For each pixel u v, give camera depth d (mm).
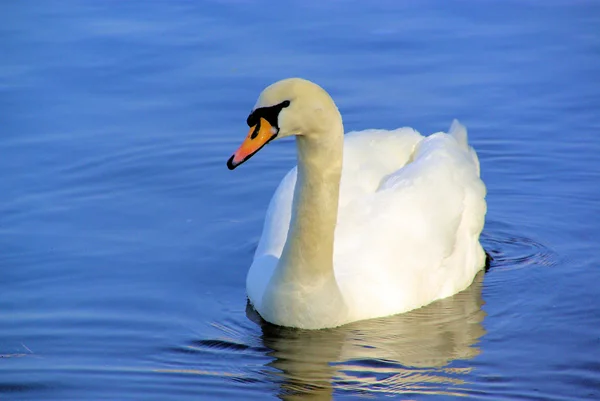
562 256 15727
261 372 12477
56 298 14211
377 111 19469
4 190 17172
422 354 12930
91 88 20422
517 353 12922
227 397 11914
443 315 14094
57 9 24031
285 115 12602
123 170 17984
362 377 12352
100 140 18688
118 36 22484
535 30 22766
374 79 20656
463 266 14953
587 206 17188
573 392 11984
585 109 19719
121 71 20984
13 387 12062
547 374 12375
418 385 12133
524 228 16641
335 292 13617
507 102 19969
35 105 19750
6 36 22469
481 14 23672
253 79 20562
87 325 13539
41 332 13320
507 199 17531
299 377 12352
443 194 15000
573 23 23125
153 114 19578
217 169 18172
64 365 12562
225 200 17297
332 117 12867
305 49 21812
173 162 18234
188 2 24453
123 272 14969
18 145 18484
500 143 18906
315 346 13156
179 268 15148
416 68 21125
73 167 17906
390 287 14125
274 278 13672
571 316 13922
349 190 14953
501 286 14930
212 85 20422
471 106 19812
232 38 22328
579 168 18234
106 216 16594
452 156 15531
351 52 21719
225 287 14703
